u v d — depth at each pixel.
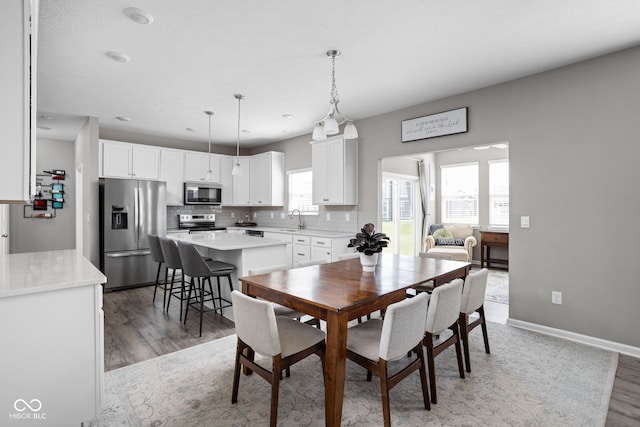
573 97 3.01
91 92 3.71
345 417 1.94
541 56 2.87
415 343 1.87
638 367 2.53
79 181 5.67
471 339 3.06
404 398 2.13
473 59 2.93
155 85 3.51
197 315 3.71
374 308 1.95
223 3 2.12
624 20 2.33
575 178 3.01
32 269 2.01
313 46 2.69
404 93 3.75
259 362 2.60
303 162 5.92
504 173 6.56
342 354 1.75
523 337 3.10
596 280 2.91
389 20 2.32
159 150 5.63
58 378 1.67
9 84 1.28
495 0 2.10
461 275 2.85
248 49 2.73
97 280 1.76
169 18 2.29
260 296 2.25
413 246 6.84
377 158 4.63
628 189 2.75
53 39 2.55
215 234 4.91
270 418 1.79
